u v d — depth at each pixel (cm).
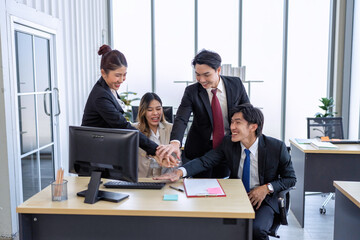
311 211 402
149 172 275
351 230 217
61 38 429
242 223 185
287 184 231
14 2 319
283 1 592
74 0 467
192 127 268
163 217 189
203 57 230
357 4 552
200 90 254
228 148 241
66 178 237
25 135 350
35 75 371
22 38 345
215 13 596
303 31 594
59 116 424
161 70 611
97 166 195
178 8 598
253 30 598
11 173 314
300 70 603
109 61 235
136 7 599
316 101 607
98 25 559
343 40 575
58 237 193
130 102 562
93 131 195
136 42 606
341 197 233
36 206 182
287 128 616
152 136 281
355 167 349
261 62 604
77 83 479
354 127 559
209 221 187
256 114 226
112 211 177
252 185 239
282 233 338
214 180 228
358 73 545
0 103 305
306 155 348
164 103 618
